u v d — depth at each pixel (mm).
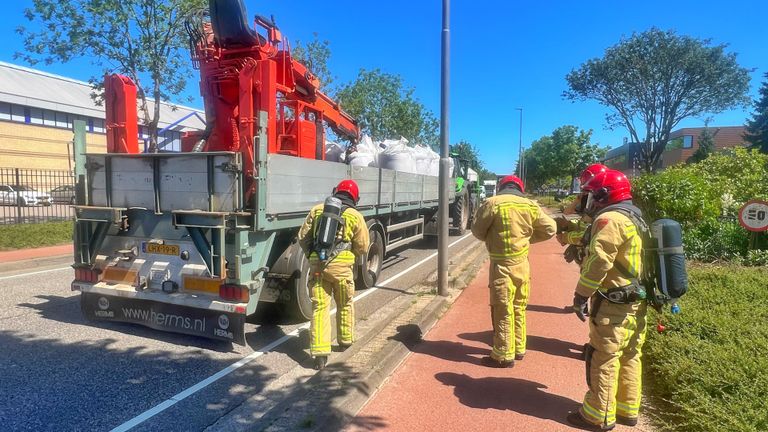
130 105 6316
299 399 3641
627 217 3291
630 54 26094
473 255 11680
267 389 4184
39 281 8414
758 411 3160
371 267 8219
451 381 4270
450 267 9914
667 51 25078
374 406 3783
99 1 13492
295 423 3299
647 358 4555
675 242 3264
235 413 3732
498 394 4023
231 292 4824
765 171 13016
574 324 6023
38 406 3775
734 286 6227
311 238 4773
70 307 6598
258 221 4797
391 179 8906
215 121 7246
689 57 24719
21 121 32281
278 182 5164
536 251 12570
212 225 4758
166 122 31469
